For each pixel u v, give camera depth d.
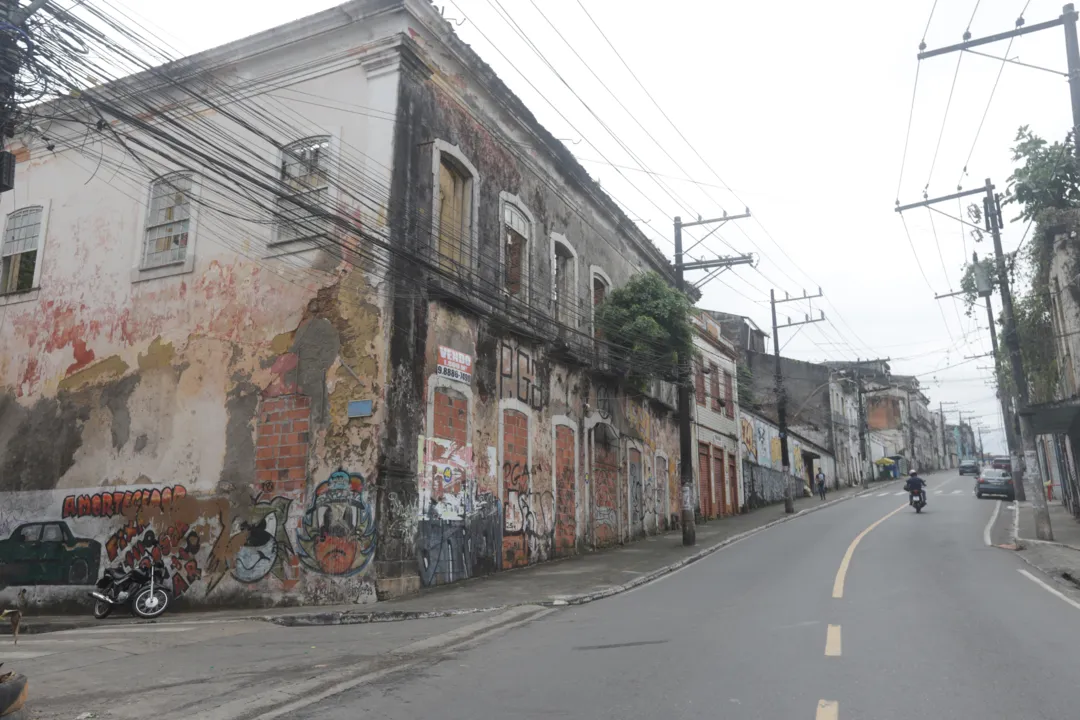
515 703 6.17
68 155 17.83
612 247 24.28
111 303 16.52
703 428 31.34
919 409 92.69
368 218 14.02
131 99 15.54
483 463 15.95
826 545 19.00
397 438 13.49
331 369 13.87
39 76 7.91
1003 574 13.18
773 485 41.91
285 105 15.25
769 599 11.13
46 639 9.87
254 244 15.13
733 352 37.12
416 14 14.71
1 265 18.19
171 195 16.41
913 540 19.19
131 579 13.62
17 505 16.44
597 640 8.74
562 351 19.44
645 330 20.75
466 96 16.55
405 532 13.39
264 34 15.29
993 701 5.76
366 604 12.40
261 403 14.41
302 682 7.11
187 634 10.15
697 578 14.67
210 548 14.27
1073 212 19.73
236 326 14.99
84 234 17.23
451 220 16.09
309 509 13.50
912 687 6.16
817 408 57.50
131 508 15.26
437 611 11.45
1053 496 33.56
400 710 6.13
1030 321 22.52
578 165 21.12
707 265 22.69
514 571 16.25
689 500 21.03
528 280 18.56
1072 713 5.45
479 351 16.23
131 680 7.37
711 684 6.44
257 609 13.28
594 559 18.27
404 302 14.00
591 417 21.16
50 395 16.75
